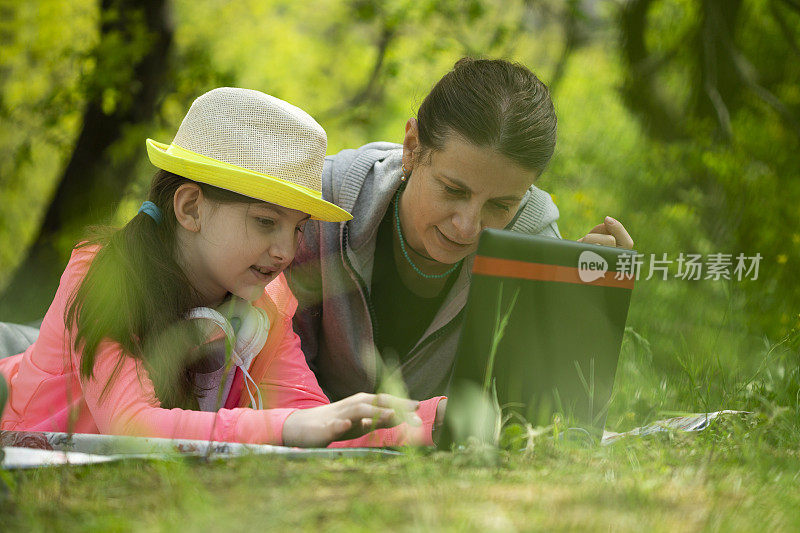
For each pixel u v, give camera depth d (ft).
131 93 39.70
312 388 13.73
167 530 7.14
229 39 61.93
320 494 8.13
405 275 15.81
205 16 59.93
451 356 16.19
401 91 51.60
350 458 9.73
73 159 39.52
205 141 12.14
